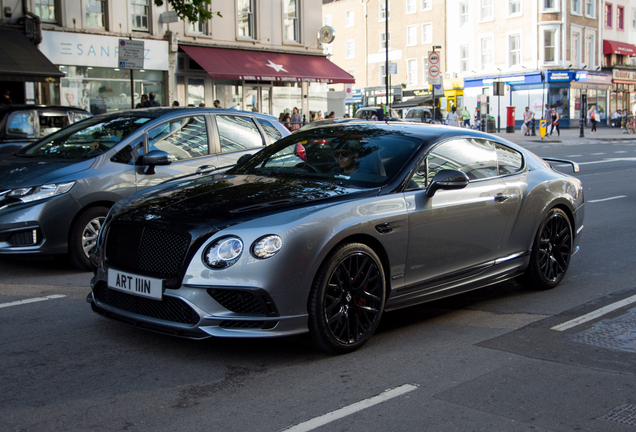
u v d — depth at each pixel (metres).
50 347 4.21
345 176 4.62
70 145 6.79
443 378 3.73
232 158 7.29
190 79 23.64
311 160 4.92
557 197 5.76
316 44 27.81
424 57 51.47
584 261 7.04
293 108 26.47
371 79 55.72
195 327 3.73
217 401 3.38
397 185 4.48
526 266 5.62
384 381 3.67
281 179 4.61
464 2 48.66
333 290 4.02
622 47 51.03
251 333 3.77
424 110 35.91
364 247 4.14
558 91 45.16
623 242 8.02
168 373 3.77
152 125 6.86
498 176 5.32
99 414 3.21
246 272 3.70
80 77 20.52
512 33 46.03
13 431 3.02
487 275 5.19
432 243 4.61
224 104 24.77
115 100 21.47
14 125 9.93
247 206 4.02
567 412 3.27
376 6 54.62
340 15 57.75
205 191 4.39
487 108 39.03
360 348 4.27
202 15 18.44
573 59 46.44
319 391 3.52
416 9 51.78
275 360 4.00
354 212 4.11
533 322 4.88
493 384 3.64
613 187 13.62
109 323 4.73
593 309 5.21
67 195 6.09
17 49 18.14
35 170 6.24
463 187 4.53
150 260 3.93
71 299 5.41
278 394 3.47
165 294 3.81
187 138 7.08
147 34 22.08
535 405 3.36
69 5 19.95
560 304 5.38
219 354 4.10
